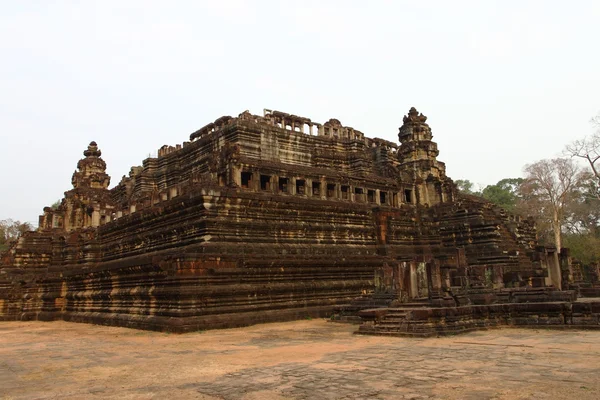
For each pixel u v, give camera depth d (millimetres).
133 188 52844
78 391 11414
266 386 10992
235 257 27547
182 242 30516
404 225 41094
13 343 23484
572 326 19859
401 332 19500
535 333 18984
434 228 43812
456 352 14781
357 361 13820
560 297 23188
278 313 28469
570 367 11812
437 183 48656
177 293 24953
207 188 29078
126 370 14188
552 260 36625
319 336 20906
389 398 9414
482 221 42906
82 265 42625
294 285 30203
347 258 33656
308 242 33656
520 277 31406
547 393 9328
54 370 14766
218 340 20703
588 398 8867
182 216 31312
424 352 15000
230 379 12008
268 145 43219
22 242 48188
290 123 47656
